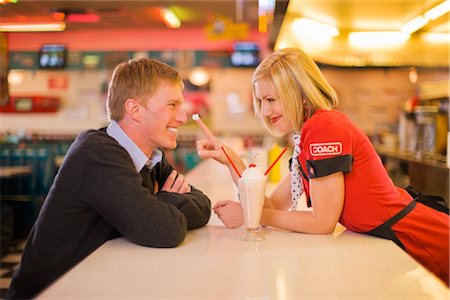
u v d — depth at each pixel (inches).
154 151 68.5
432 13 125.7
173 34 319.6
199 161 270.5
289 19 115.9
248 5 241.6
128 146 62.9
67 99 321.1
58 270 58.4
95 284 41.4
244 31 247.0
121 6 241.8
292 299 37.9
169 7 249.6
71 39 321.7
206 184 116.0
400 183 185.3
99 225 59.4
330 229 58.7
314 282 41.9
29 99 317.1
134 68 62.2
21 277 60.2
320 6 115.0
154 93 61.4
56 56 309.7
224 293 39.2
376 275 43.7
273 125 65.0
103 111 319.3
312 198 58.4
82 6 243.9
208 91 320.2
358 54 161.3
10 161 214.2
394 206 57.9
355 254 50.7
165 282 42.0
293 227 59.4
